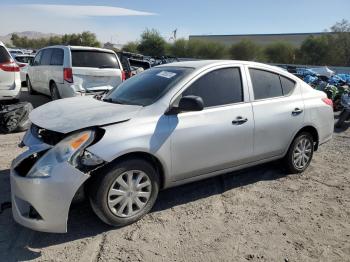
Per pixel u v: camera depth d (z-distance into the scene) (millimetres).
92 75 9250
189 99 3809
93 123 3539
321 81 13812
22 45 98312
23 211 3449
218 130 4266
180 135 3969
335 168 5918
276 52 61062
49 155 3400
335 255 3475
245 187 4961
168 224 3904
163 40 70188
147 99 4117
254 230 3857
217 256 3383
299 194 4809
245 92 4648
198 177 4285
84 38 81062
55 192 3293
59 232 3387
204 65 4445
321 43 56438
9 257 3268
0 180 4844
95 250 3406
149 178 3842
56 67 9711
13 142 6652
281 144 5035
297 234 3814
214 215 4145
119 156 3586
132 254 3363
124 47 73688
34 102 11547
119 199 3666
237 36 81188
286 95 5156
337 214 4289
